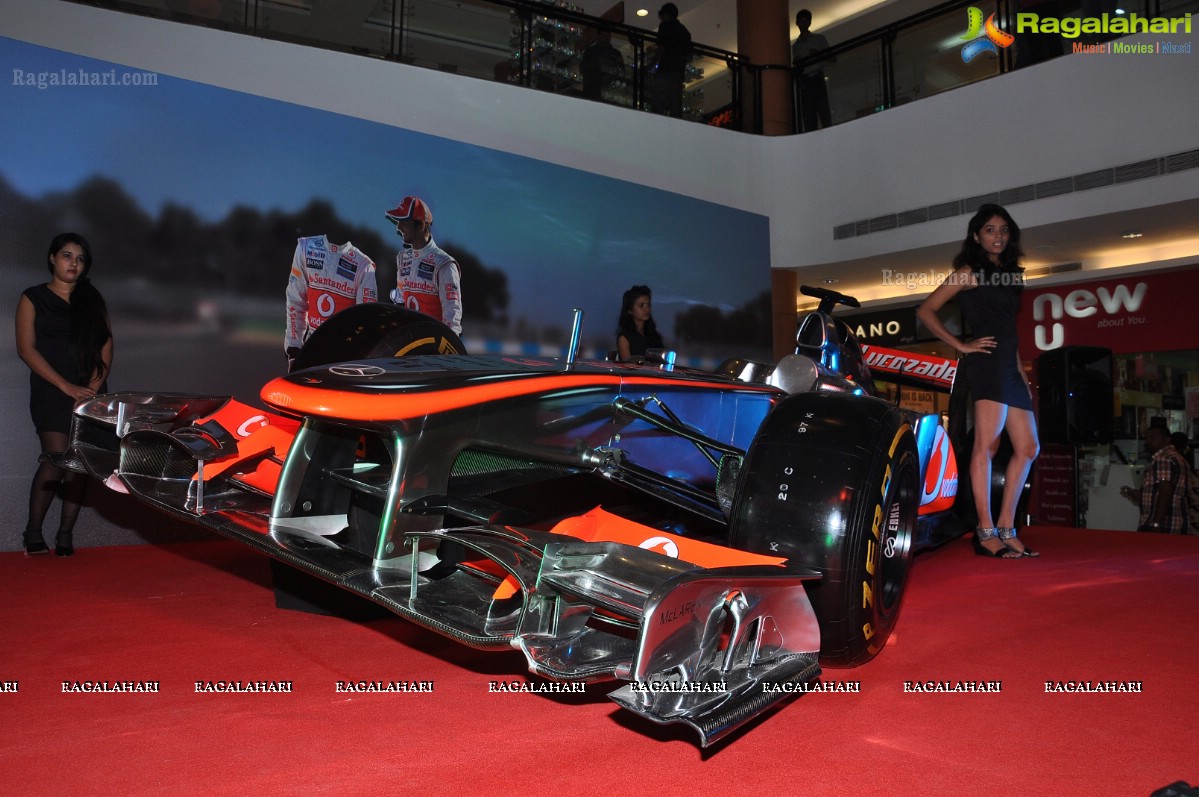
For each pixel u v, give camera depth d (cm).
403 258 614
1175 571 349
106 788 129
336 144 582
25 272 445
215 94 523
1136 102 728
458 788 132
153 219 489
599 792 131
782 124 945
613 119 780
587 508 264
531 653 139
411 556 180
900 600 217
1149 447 748
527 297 698
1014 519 433
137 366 477
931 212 845
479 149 673
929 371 437
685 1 1261
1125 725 164
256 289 530
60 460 239
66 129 463
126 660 200
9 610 257
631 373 228
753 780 137
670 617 132
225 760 141
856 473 189
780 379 268
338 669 196
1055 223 775
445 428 183
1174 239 842
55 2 464
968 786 135
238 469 237
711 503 232
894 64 891
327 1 593
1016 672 200
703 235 848
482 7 700
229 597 280
